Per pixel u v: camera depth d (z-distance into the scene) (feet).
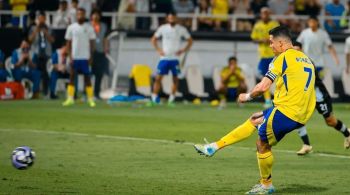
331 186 85.56
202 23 219.00
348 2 232.32
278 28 81.92
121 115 164.55
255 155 108.17
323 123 154.61
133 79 207.82
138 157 105.19
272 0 226.99
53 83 207.72
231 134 83.25
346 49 190.70
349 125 150.71
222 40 212.43
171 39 191.11
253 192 81.05
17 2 217.15
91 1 222.48
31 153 87.51
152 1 222.48
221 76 191.01
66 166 97.30
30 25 206.80
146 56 211.82
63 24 211.61
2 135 127.75
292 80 80.18
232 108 188.44
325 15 226.79
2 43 206.08
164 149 113.19
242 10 224.74
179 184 86.12
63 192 80.84
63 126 141.69
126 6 216.33
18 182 86.12
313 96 81.61
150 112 173.58
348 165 100.32
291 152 111.86
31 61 206.08
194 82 210.38
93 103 188.03
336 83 213.66
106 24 213.05
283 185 86.07
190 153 109.29
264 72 184.85
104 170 94.73
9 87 204.33
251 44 212.84
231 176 91.45
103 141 121.39
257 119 82.89
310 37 183.62
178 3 223.71
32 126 140.97
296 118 80.28
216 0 220.23
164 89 209.87
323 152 112.06
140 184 85.81
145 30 211.82
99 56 206.90
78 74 209.46
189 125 146.00
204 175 92.02
